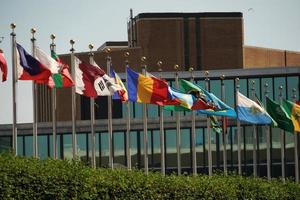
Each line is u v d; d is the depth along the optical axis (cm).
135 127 8425
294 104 6438
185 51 11900
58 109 11031
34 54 4025
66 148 8138
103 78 4553
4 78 3788
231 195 4838
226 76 9475
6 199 3161
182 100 5291
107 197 3753
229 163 8875
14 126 3878
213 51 12012
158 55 11762
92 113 4741
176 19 11875
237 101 6016
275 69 9481
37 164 3438
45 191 3344
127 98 4953
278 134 9062
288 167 9081
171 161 8544
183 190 4366
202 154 8688
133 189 3956
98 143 8306
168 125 8544
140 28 11788
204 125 8694
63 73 4153
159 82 4981
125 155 8369
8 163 3266
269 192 5356
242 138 8931
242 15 12081
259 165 9038
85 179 3603
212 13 12038
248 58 12156
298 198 5766
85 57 10825
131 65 11512
